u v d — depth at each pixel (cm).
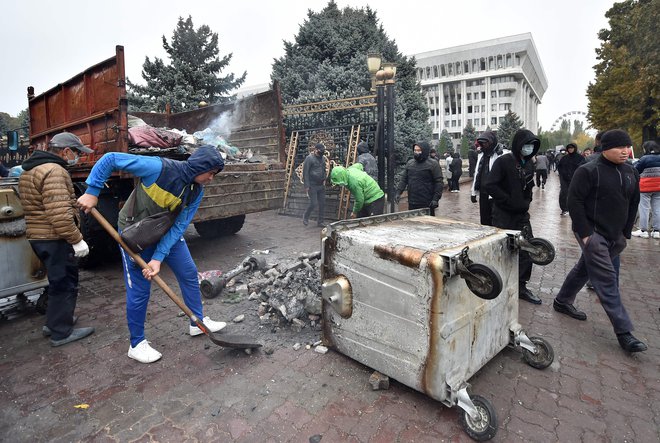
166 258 284
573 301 367
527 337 265
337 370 259
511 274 261
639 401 230
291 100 1227
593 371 262
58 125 550
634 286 430
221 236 660
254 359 275
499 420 213
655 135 2303
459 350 216
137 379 252
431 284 200
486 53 8212
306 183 756
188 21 1817
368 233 251
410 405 224
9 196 324
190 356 280
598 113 2489
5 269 326
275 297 339
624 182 290
